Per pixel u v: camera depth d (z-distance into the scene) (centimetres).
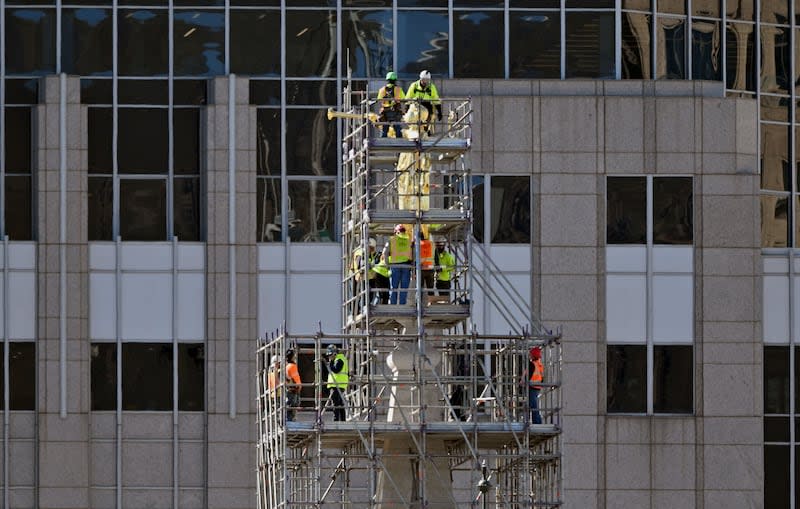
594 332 16875
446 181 16762
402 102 13762
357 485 16600
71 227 16975
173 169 17138
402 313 13338
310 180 17100
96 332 16925
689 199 17112
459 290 13462
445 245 14038
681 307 17025
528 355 13612
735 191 17125
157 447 16850
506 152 16950
